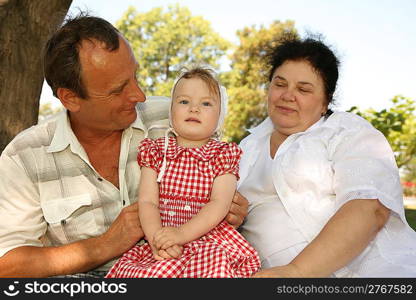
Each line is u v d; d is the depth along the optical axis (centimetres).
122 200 302
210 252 259
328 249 252
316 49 302
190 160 280
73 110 290
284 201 291
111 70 277
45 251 282
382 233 281
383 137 290
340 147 286
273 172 298
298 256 256
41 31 446
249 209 310
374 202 264
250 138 332
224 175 277
